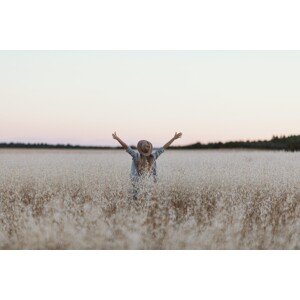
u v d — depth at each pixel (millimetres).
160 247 6703
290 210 8117
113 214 7340
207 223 7129
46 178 10930
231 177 10195
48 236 6738
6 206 8227
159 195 8312
